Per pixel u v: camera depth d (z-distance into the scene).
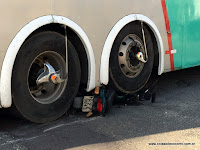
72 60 3.36
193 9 4.57
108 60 3.53
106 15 3.47
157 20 4.10
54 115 3.25
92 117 3.49
